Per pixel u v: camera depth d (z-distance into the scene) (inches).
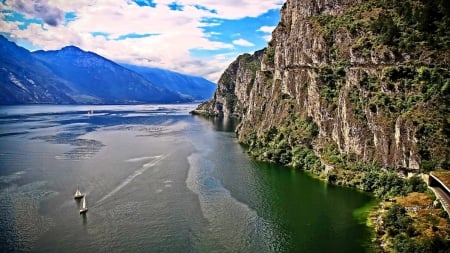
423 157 3796.8
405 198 3440.0
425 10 4835.1
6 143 6929.1
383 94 4500.5
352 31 5511.8
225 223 3299.7
